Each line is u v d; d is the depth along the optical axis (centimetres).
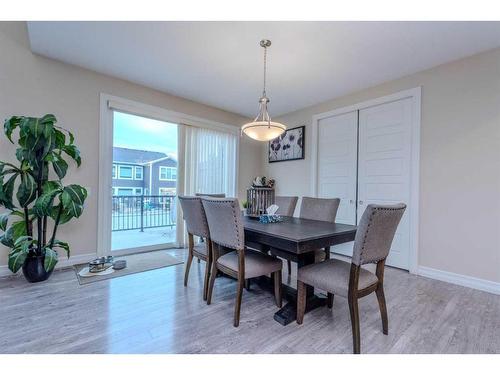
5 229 237
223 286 250
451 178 269
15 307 199
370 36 229
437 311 203
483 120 249
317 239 174
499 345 158
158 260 329
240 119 481
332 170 392
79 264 301
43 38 241
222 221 190
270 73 306
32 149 229
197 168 418
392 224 162
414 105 299
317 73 304
